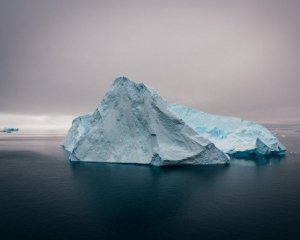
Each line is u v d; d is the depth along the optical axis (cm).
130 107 8788
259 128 12250
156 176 7169
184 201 5344
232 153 10894
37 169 8475
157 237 3981
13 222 4472
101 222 4456
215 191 5956
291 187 6262
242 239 3912
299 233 4072
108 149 9012
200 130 12356
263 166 8731
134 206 5106
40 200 5466
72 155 9669
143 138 8581
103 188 6212
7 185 6575
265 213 4759
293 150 13275
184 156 8275
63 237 4006
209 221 4466
